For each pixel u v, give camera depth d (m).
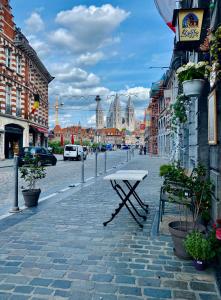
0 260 3.73
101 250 4.10
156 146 40.94
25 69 31.19
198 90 4.85
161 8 6.21
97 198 8.16
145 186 10.62
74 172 17.08
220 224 3.50
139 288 3.03
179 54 9.18
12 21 28.14
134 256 3.88
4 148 26.88
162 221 5.59
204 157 5.67
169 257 3.86
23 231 4.98
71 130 95.44
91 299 2.81
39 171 7.39
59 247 4.20
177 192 4.49
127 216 6.07
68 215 6.13
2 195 8.96
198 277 3.27
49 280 3.19
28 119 31.81
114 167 20.05
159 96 33.12
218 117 4.07
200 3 5.65
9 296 2.86
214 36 3.83
